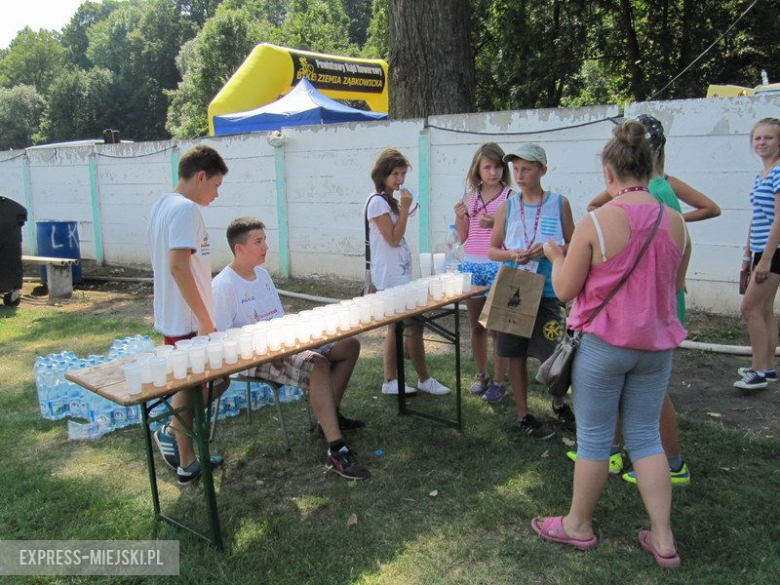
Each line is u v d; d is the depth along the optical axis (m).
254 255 3.74
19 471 3.68
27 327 7.41
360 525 3.05
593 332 2.54
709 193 6.30
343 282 9.16
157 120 67.12
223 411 4.47
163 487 3.50
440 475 3.52
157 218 3.29
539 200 3.83
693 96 15.84
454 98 9.28
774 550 2.71
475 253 4.45
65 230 10.17
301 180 9.27
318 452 3.87
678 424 4.02
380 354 5.94
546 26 17.20
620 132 2.59
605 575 2.59
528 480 3.41
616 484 3.30
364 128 8.40
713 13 15.80
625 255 2.45
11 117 62.62
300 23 37.72
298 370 3.57
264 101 13.63
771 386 4.62
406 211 4.25
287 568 2.74
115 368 3.03
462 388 4.85
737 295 6.37
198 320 3.26
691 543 2.79
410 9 9.16
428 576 2.66
